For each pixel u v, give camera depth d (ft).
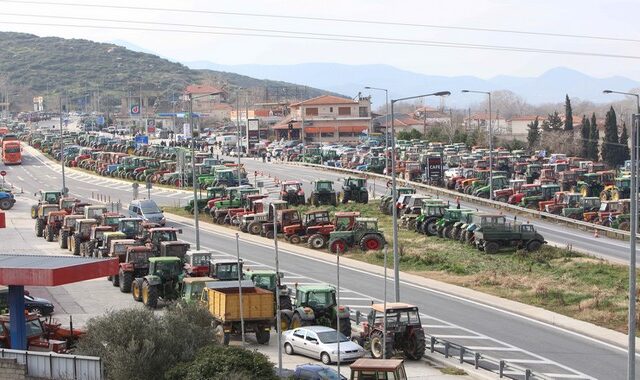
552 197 367.45
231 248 297.33
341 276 253.03
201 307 163.63
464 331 195.00
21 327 139.13
